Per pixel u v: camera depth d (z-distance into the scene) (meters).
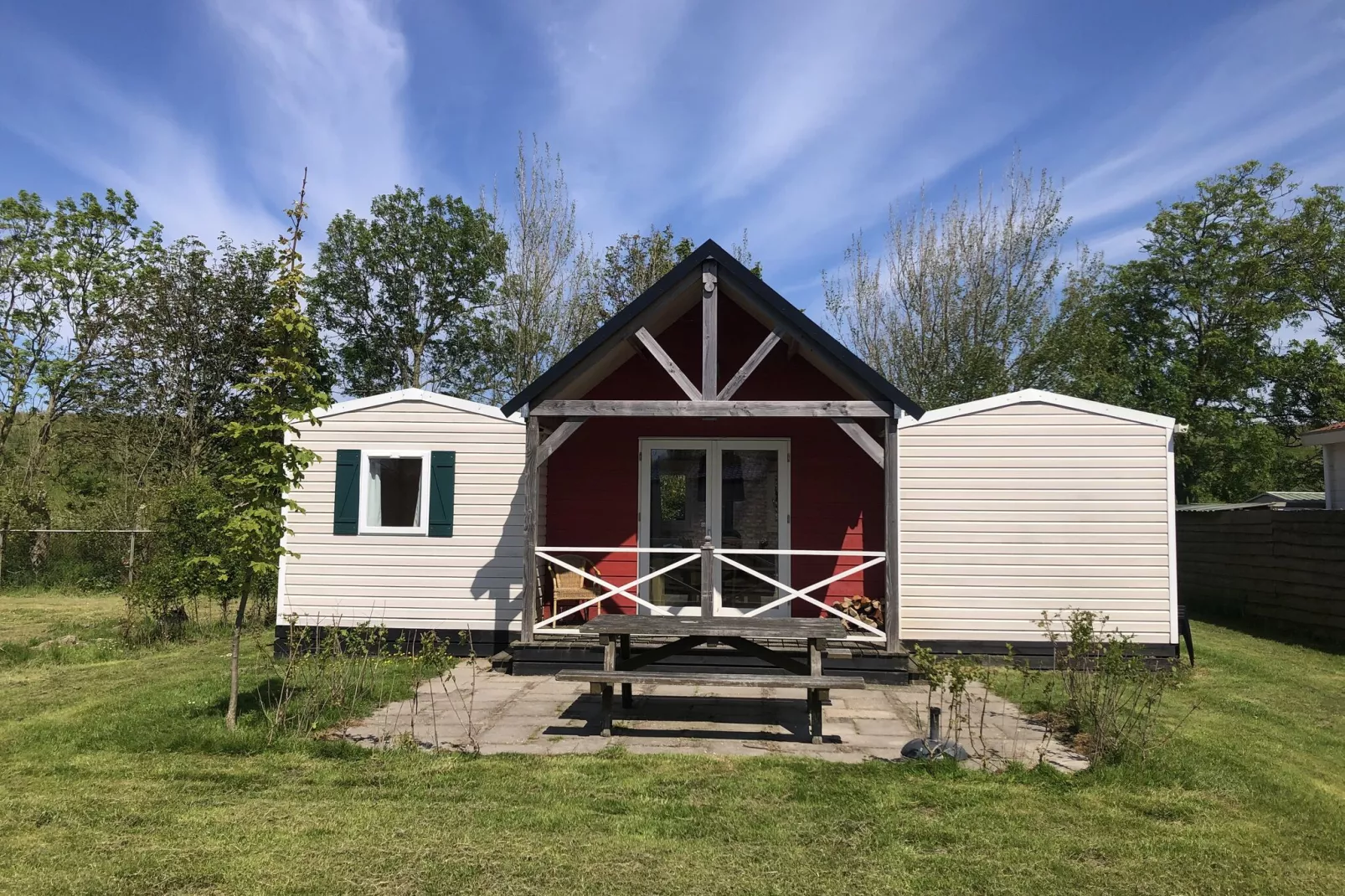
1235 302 25.38
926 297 21.27
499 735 5.95
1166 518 8.70
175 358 20.12
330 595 9.36
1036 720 6.44
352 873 3.62
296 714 6.14
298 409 5.88
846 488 9.60
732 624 6.29
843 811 4.40
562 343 22.52
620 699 7.09
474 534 9.37
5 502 17.47
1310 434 14.27
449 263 27.61
